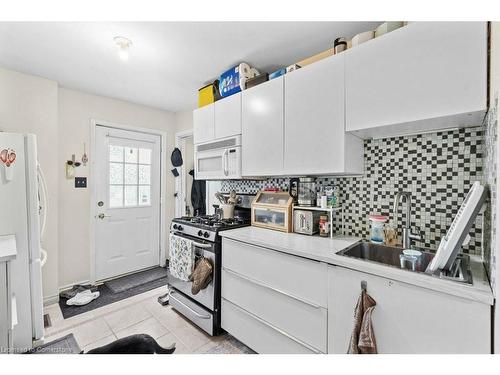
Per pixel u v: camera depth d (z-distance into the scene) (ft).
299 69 5.52
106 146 9.59
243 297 5.61
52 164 7.84
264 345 5.14
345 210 6.07
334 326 4.09
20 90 7.26
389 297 3.52
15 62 6.68
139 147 10.57
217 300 6.18
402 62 4.02
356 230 5.87
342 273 4.00
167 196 11.46
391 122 4.14
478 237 4.21
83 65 6.89
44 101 7.68
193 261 6.67
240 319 5.67
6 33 5.34
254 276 5.37
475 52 3.38
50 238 7.80
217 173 7.64
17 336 5.36
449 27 3.59
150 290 8.79
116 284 9.23
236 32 5.36
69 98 8.63
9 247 4.62
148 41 5.71
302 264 4.54
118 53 6.20
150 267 10.91
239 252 5.72
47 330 6.36
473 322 2.90
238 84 6.90
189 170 12.44
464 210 3.34
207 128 7.98
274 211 6.63
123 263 10.04
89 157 9.11
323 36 5.50
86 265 9.05
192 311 6.55
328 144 5.02
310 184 6.12
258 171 6.40
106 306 7.64
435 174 4.75
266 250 5.13
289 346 4.72
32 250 5.61
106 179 9.58
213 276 6.16
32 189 5.64
